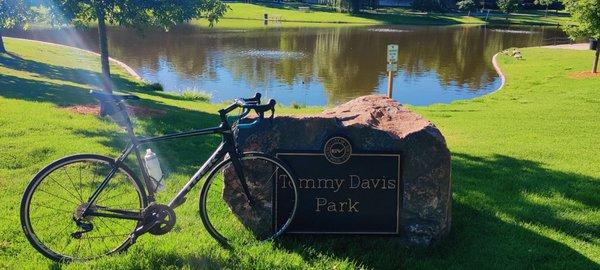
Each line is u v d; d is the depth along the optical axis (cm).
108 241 402
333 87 2450
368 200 416
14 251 382
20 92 1155
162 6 1074
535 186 623
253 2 9244
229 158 389
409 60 3506
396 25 6931
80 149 664
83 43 3556
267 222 423
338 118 414
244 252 390
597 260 419
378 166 410
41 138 708
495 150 861
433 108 1534
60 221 431
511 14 9888
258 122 401
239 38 4544
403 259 400
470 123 1203
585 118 1266
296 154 411
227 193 421
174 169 605
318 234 421
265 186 416
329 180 414
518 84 2195
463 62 3425
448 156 405
